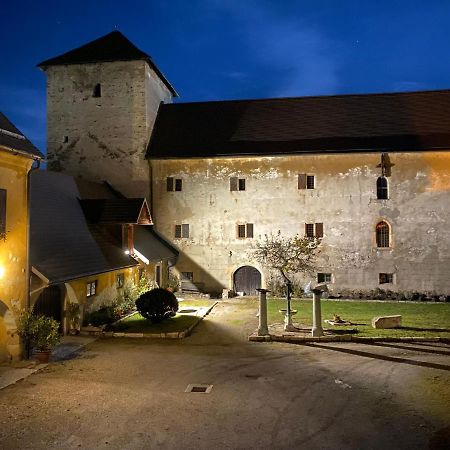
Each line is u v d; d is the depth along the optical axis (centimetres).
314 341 1620
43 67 2981
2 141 1214
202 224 2806
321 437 866
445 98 2892
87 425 919
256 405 1023
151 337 1677
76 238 1903
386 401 1040
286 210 2728
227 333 1755
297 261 2700
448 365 1317
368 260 2662
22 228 1335
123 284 2173
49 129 2972
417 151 2595
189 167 2827
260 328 1659
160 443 844
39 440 855
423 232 2625
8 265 1275
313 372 1257
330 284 2689
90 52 2992
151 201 2862
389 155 2647
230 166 2783
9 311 1280
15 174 1306
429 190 2620
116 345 1569
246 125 2953
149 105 2962
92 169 2917
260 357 1417
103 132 2916
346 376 1220
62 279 1480
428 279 2614
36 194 1917
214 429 902
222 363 1352
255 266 2750
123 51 2941
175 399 1060
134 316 2017
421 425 914
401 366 1309
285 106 3042
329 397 1067
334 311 2203
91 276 1764
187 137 2941
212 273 2794
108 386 1148
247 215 2764
